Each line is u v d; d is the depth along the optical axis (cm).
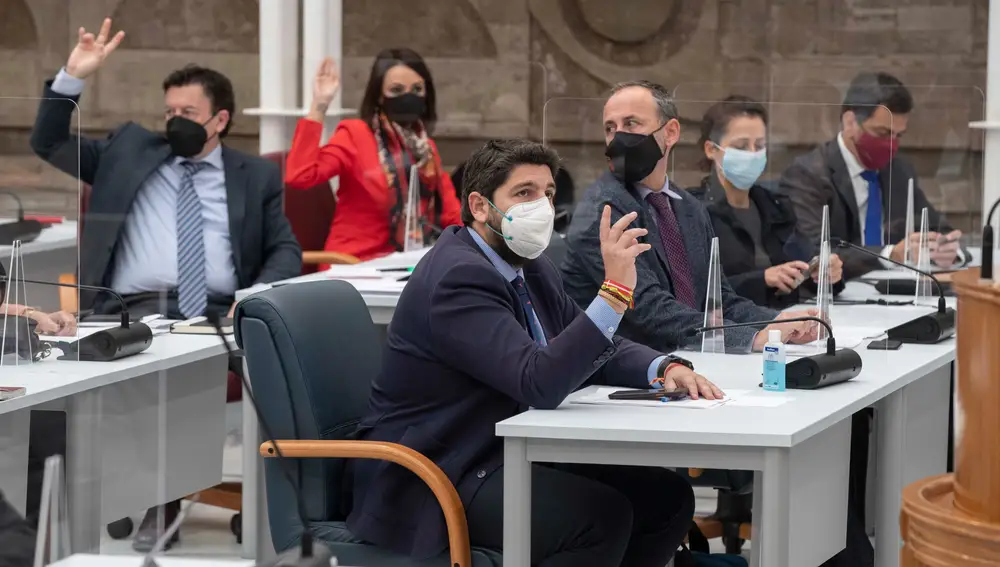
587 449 498
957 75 1953
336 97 1408
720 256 753
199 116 985
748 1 2003
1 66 2030
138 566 410
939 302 755
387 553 538
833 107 781
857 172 790
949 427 770
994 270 373
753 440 480
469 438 543
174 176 998
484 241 571
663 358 581
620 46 2036
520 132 2031
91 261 967
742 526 789
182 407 725
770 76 2012
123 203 973
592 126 970
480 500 532
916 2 1955
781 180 767
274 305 555
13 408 562
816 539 545
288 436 551
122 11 1989
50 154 630
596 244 712
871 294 820
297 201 1167
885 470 648
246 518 760
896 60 1972
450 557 524
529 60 2033
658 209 727
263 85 1378
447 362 542
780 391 574
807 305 761
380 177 1156
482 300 535
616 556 533
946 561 349
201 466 751
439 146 2028
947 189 1198
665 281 715
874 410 705
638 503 607
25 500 590
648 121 710
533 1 2017
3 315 641
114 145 979
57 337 654
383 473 543
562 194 970
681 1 2017
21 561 535
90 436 624
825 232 676
